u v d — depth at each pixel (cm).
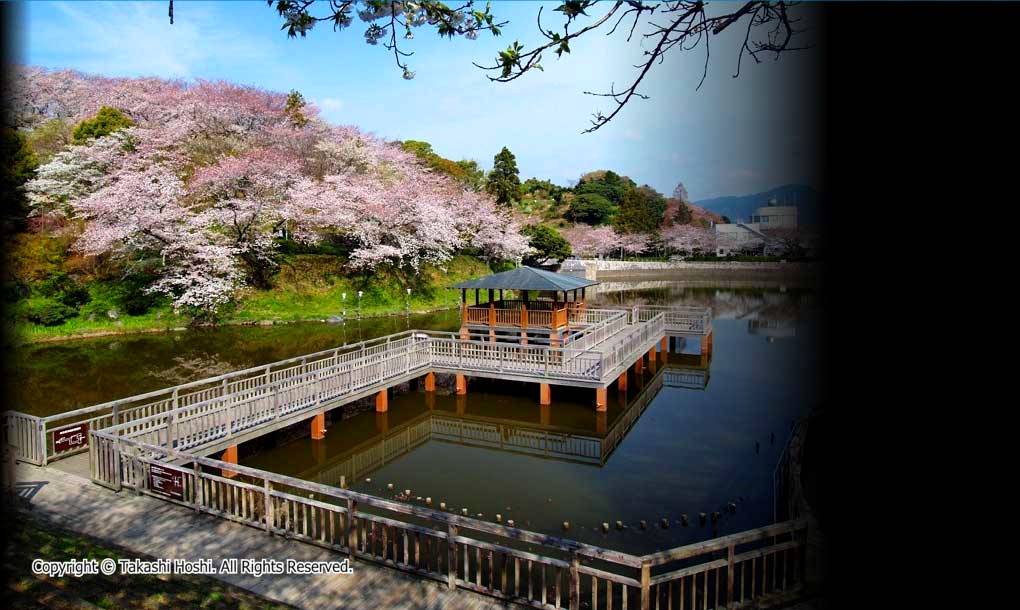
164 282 2450
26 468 875
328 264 3148
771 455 1136
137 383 1617
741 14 224
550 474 1081
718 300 3556
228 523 710
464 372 1484
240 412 1025
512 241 4228
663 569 736
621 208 6700
